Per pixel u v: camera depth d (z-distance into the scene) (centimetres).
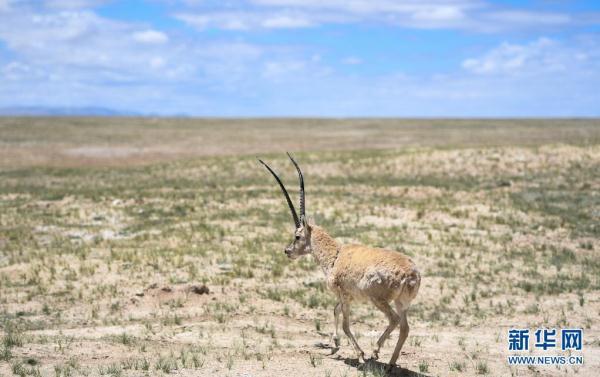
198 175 5284
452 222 3052
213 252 2459
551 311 1748
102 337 1459
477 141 9488
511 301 1855
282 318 1695
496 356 1347
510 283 2053
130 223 3142
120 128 12131
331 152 6100
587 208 3359
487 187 4091
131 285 2000
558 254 2458
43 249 2547
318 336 1526
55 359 1241
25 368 1157
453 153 5159
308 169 5241
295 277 2114
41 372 1152
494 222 3034
